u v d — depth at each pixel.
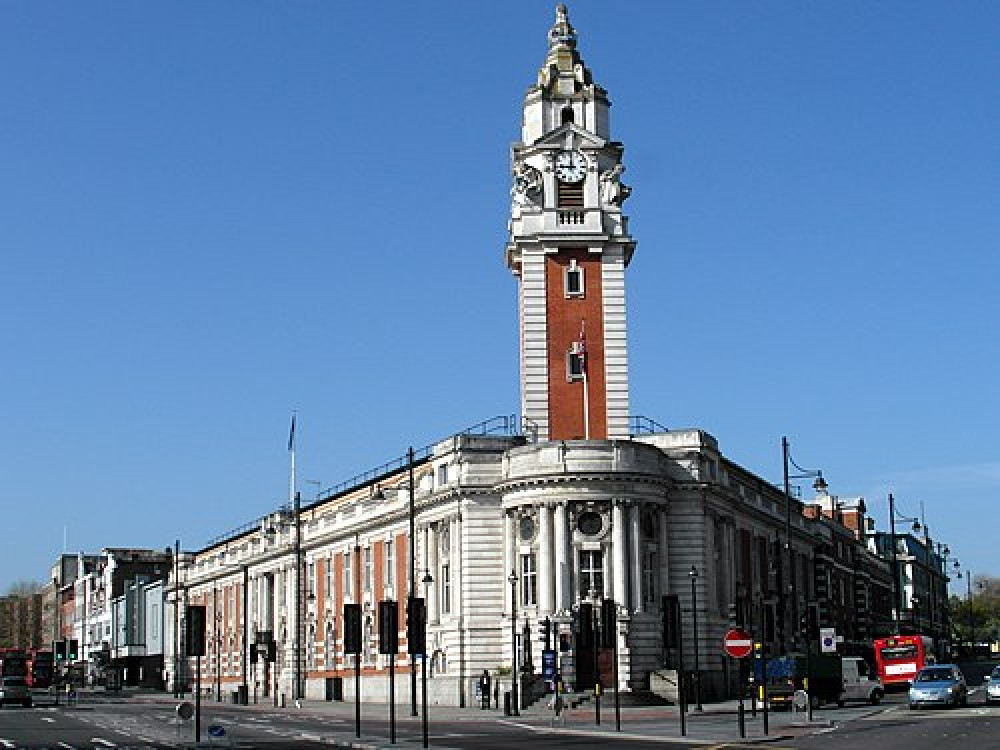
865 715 64.50
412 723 70.38
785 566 115.69
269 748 51.06
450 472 89.38
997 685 68.44
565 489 83.25
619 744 49.53
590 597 82.50
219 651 144.00
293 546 118.69
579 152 96.75
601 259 95.31
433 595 91.94
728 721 63.84
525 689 80.69
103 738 58.47
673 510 88.69
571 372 93.56
